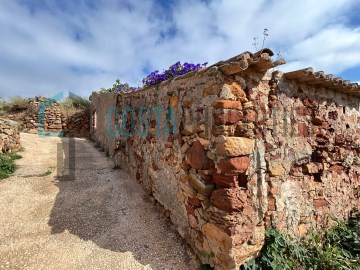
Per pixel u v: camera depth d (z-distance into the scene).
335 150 3.38
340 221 3.40
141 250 2.75
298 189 2.84
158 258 2.62
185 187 2.76
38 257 2.62
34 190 4.45
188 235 2.73
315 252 2.63
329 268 2.46
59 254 2.68
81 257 2.63
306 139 2.96
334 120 3.40
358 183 3.92
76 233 3.10
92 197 4.14
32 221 3.37
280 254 2.35
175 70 3.80
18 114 12.39
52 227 3.23
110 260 2.58
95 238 3.00
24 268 2.44
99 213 3.60
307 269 2.41
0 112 12.04
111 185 4.64
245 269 2.17
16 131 7.22
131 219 3.41
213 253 2.28
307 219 2.94
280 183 2.60
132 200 3.98
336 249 2.74
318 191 3.12
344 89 3.33
